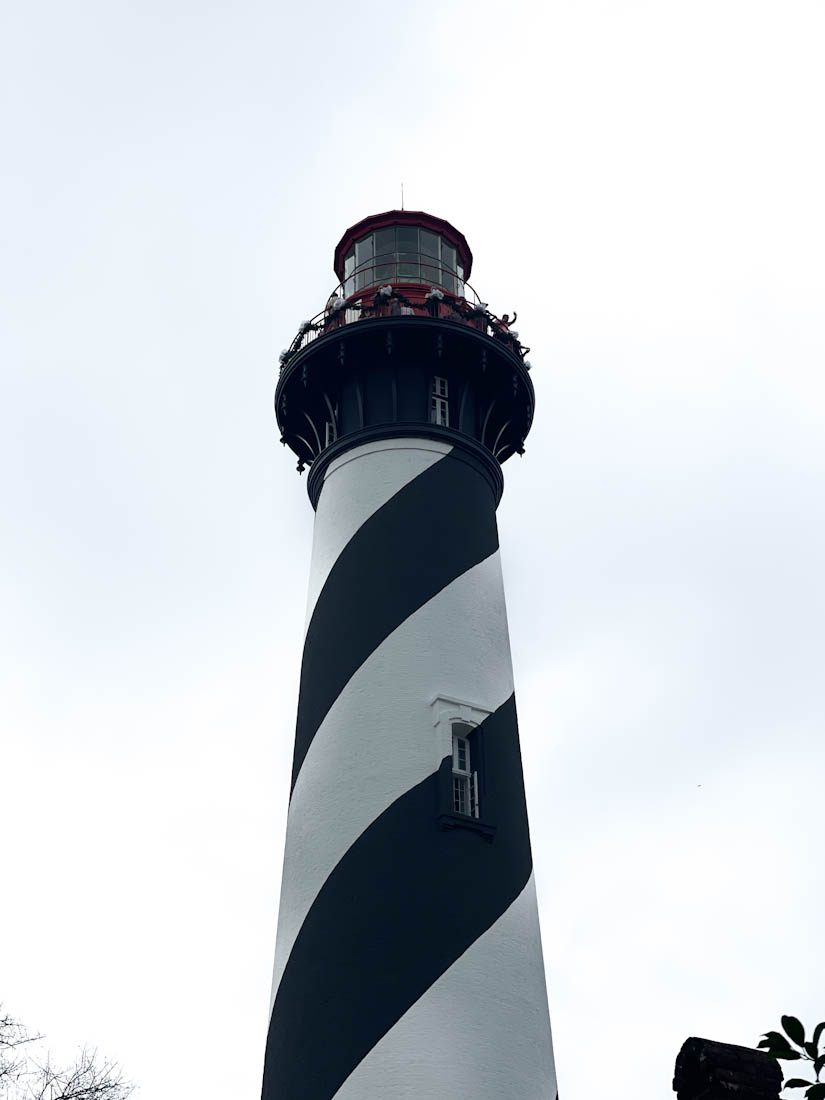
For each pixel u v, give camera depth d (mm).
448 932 22906
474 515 28078
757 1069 12500
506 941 23422
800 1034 10008
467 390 29156
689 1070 12672
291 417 30578
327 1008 22484
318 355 29266
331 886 23656
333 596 26859
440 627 26156
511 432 30688
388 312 29359
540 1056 22953
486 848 24156
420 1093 21406
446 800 24156
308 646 27156
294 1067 22375
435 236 32844
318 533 28484
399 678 25406
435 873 23422
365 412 28734
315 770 25234
